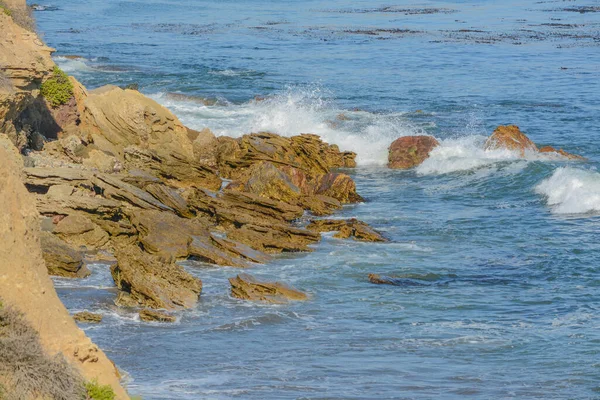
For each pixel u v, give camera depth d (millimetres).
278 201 102062
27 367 40656
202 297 75250
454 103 173000
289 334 68062
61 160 108625
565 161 130750
